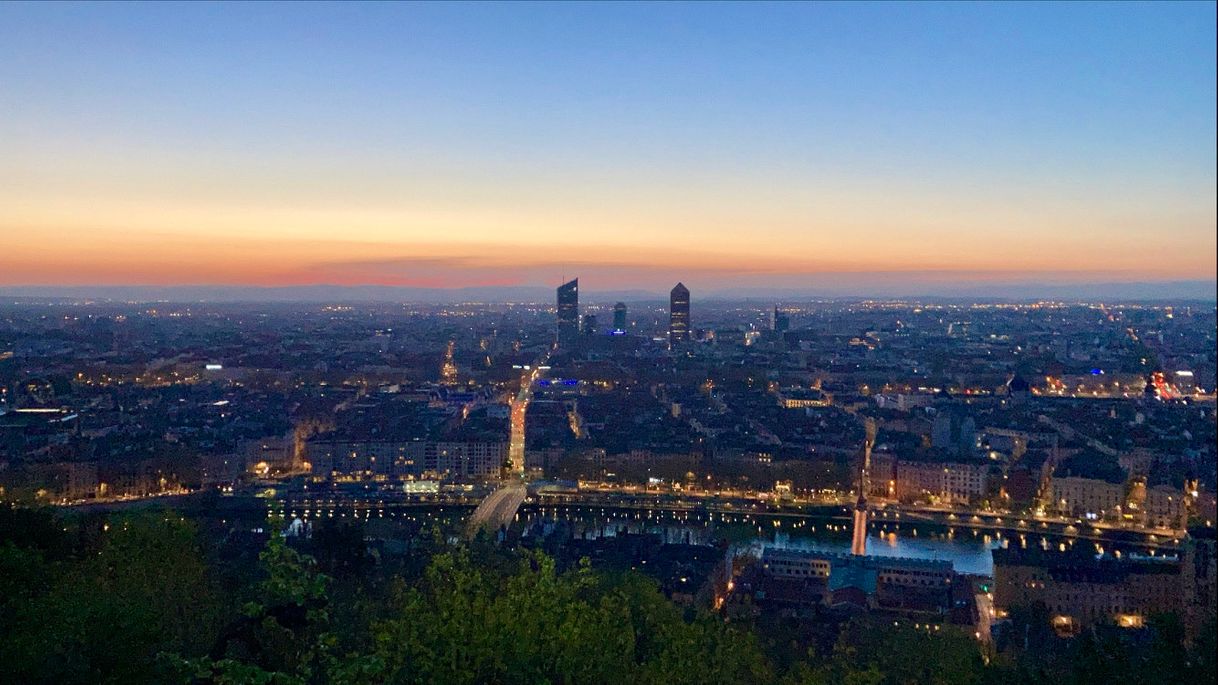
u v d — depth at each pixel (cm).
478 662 12925
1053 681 14488
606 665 14300
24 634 10200
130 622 10444
